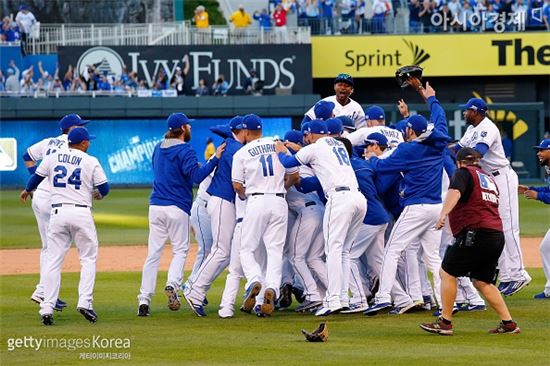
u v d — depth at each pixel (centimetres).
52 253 4378
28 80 13375
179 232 4569
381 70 13975
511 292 5019
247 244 4466
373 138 4688
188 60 13450
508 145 13762
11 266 6819
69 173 4356
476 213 3834
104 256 7250
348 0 14100
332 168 4416
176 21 14375
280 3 14062
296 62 13538
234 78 13512
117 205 11162
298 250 4612
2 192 12975
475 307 4569
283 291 4731
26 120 13225
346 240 4488
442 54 13988
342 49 13938
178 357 3538
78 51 13362
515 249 5022
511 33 13975
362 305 4556
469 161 3869
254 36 13625
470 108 4975
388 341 3819
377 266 4662
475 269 3912
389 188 4644
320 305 4584
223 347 3725
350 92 5081
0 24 13638
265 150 4481
